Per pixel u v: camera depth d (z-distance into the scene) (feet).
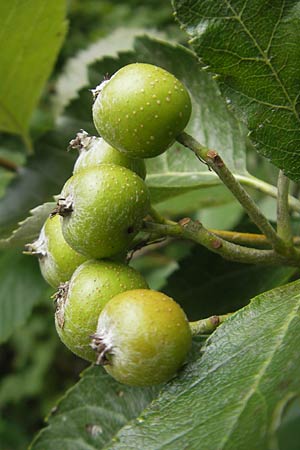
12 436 1.59
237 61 0.49
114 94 0.49
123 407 0.58
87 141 0.53
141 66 0.50
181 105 0.49
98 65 0.67
